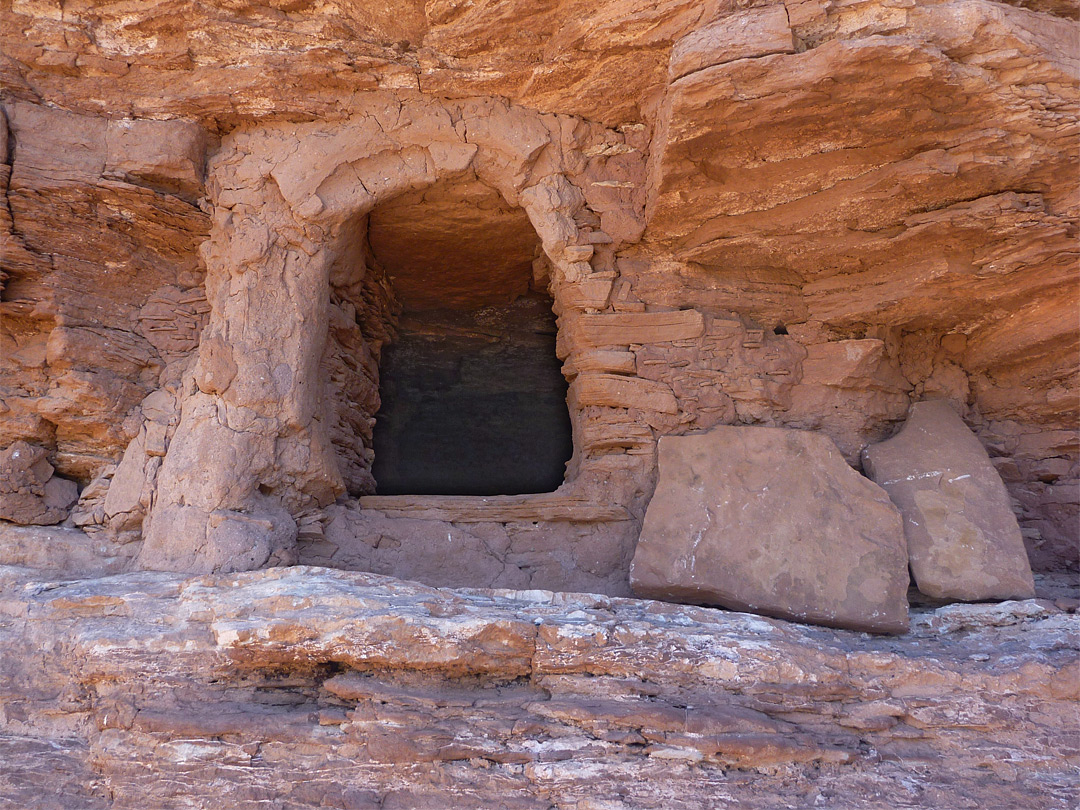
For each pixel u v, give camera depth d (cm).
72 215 584
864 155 521
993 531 563
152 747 459
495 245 714
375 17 571
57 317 588
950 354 664
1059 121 486
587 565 600
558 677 470
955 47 467
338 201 600
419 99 607
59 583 516
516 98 608
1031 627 515
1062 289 583
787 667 464
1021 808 444
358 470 688
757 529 554
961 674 470
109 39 582
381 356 828
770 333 640
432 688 466
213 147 612
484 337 845
